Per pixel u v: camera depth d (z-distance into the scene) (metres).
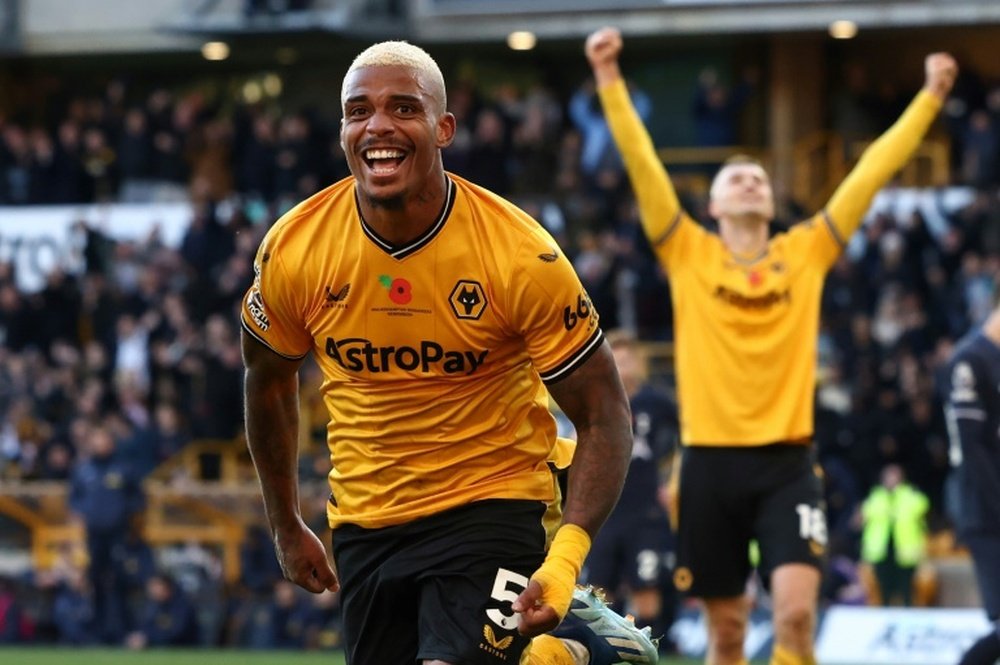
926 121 23.78
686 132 66.88
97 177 63.53
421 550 14.92
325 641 45.41
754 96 66.12
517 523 14.90
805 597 22.22
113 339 56.47
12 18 68.38
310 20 63.84
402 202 14.00
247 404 15.64
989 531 22.64
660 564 31.66
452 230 14.36
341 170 61.03
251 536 47.62
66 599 48.53
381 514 15.02
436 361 14.55
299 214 14.73
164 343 54.84
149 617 47.38
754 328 23.08
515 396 14.94
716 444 23.16
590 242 54.22
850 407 48.34
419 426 14.77
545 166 59.88
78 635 48.22
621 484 14.70
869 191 23.52
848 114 65.12
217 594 47.62
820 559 22.70
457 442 14.82
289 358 15.25
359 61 14.12
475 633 14.59
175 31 64.75
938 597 45.69
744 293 23.14
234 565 49.81
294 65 69.56
